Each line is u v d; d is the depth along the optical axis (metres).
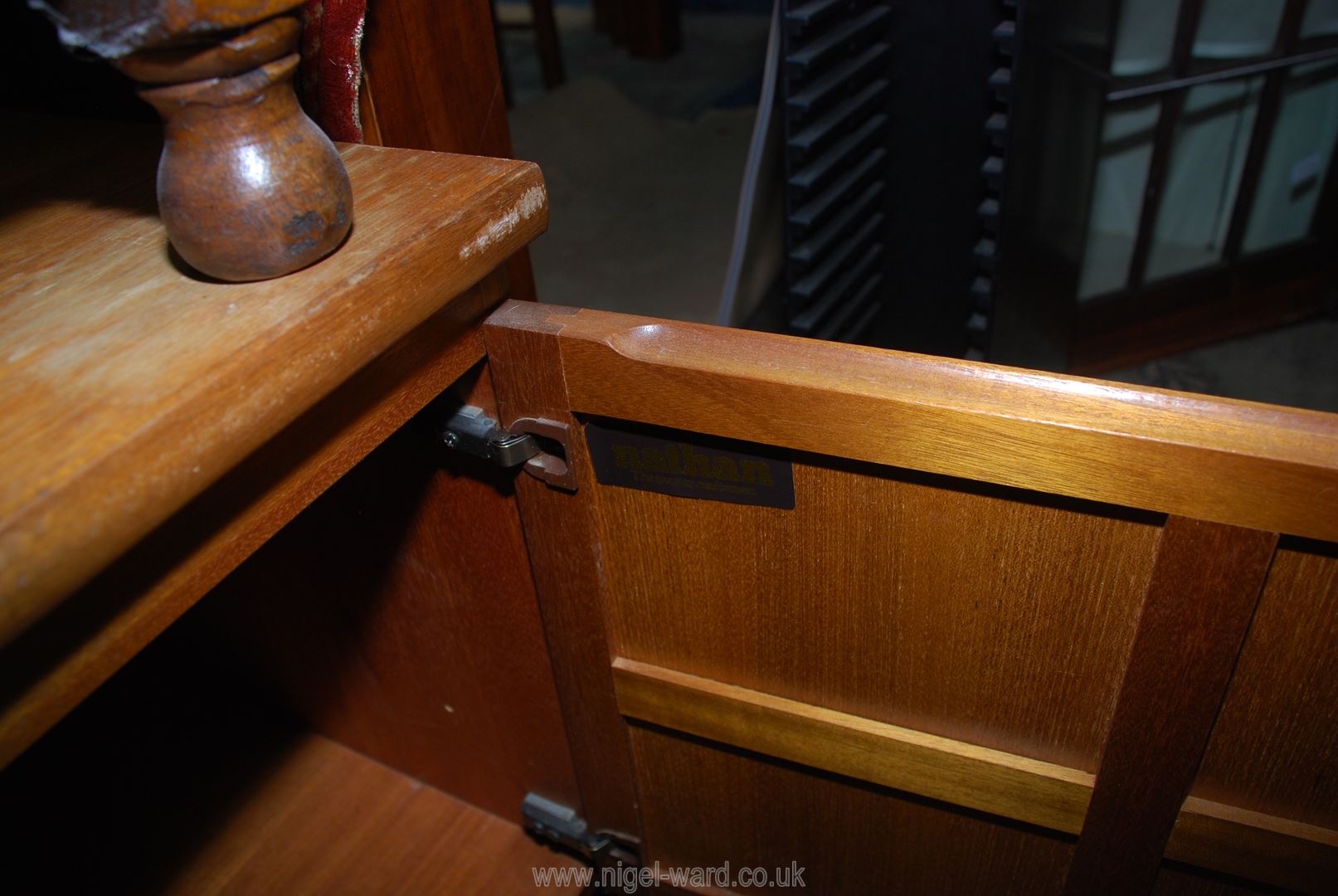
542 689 0.90
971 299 1.33
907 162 1.25
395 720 1.07
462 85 0.81
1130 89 1.80
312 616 0.99
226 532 0.51
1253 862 0.69
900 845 0.85
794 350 0.60
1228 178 2.01
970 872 0.84
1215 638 0.58
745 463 0.64
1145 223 2.01
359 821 1.09
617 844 1.01
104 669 0.47
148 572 0.48
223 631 1.10
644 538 0.73
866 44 1.13
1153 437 0.51
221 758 1.15
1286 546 0.54
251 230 0.49
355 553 0.89
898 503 0.62
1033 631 0.64
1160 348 2.19
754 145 1.15
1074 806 0.72
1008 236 1.48
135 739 1.17
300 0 0.47
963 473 0.57
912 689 0.72
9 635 0.39
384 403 0.59
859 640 0.71
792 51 1.04
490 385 0.69
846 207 1.19
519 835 1.08
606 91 2.82
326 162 0.51
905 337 1.42
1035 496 0.57
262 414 0.47
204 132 0.47
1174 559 0.56
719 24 3.94
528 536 0.76
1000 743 0.72
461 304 0.63
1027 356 1.82
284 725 1.19
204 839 1.07
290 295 0.50
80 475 0.40
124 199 0.62
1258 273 2.16
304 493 0.56
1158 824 0.70
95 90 0.77
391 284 0.53
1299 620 0.57
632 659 0.83
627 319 0.64
